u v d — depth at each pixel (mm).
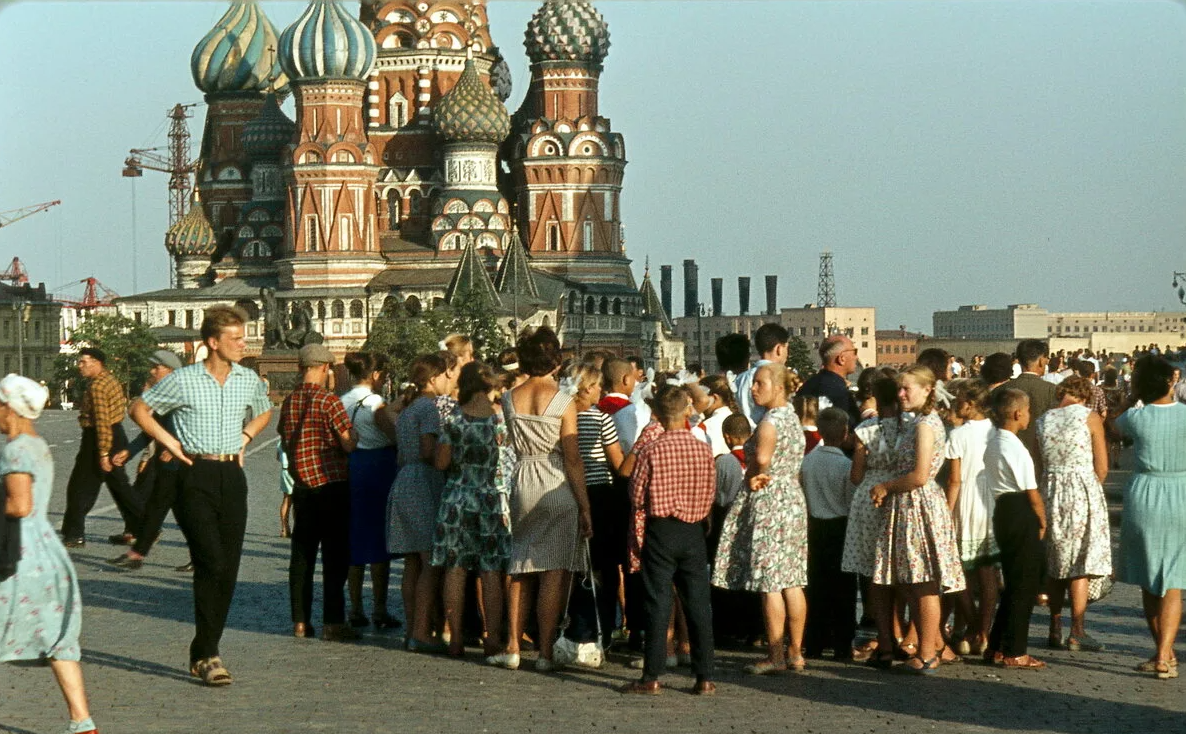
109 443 28609
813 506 19031
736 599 19703
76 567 26672
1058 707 15773
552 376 18266
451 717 15133
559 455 18047
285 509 31500
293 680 17078
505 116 170750
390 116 176625
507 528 18750
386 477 20531
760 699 16266
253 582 25125
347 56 164375
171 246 187875
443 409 19875
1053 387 22188
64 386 173875
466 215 169000
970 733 14477
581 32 170250
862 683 17250
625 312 171750
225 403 16969
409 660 18562
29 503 13961
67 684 14078
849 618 18953
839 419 19297
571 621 18156
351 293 164250
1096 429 19531
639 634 19234
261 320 173625
